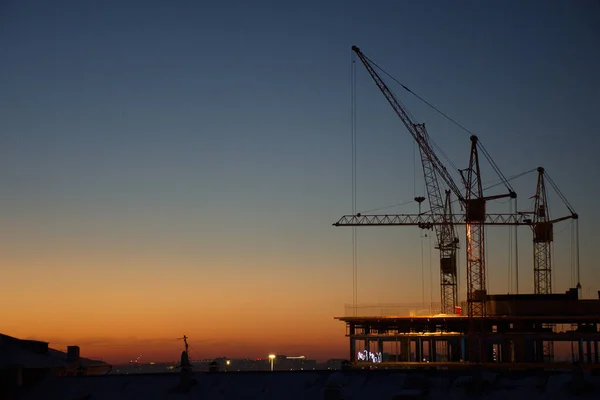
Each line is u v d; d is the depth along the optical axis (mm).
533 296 185875
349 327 199375
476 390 69188
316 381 75250
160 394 74688
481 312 188875
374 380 74500
